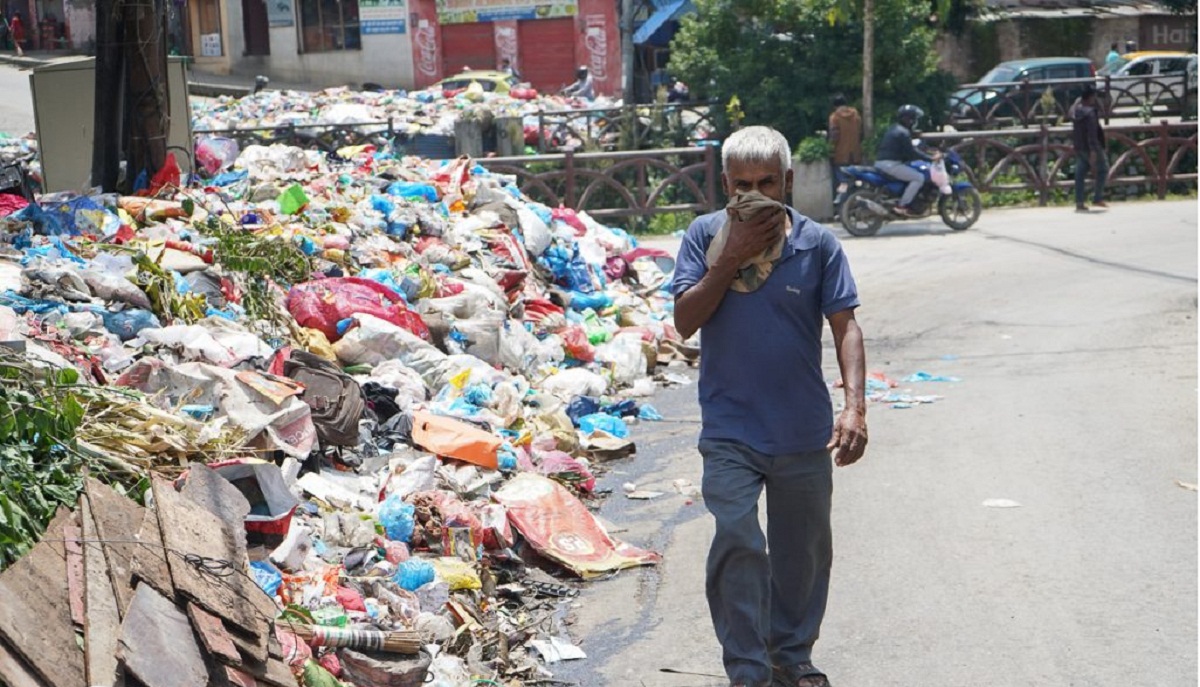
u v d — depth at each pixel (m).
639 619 5.37
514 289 10.55
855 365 4.18
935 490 6.84
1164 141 21.27
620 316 11.23
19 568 3.68
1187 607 5.09
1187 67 26.56
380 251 9.84
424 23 37.22
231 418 5.90
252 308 7.88
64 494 4.32
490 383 8.20
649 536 6.44
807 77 21.28
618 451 7.90
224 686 3.62
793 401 4.22
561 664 4.95
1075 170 20.36
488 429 7.42
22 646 3.32
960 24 28.28
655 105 22.39
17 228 7.98
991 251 16.08
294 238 9.05
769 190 4.21
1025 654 4.75
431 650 4.71
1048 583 5.43
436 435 6.84
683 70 22.27
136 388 6.10
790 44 21.64
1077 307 12.24
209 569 4.10
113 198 9.03
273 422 5.97
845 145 19.72
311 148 22.31
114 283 7.05
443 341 8.68
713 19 21.83
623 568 5.98
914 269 15.03
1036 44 34.91
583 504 6.95
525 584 5.77
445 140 22.27
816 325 4.27
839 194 19.64
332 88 34.62
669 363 10.64
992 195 21.23
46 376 5.11
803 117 21.64
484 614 5.30
